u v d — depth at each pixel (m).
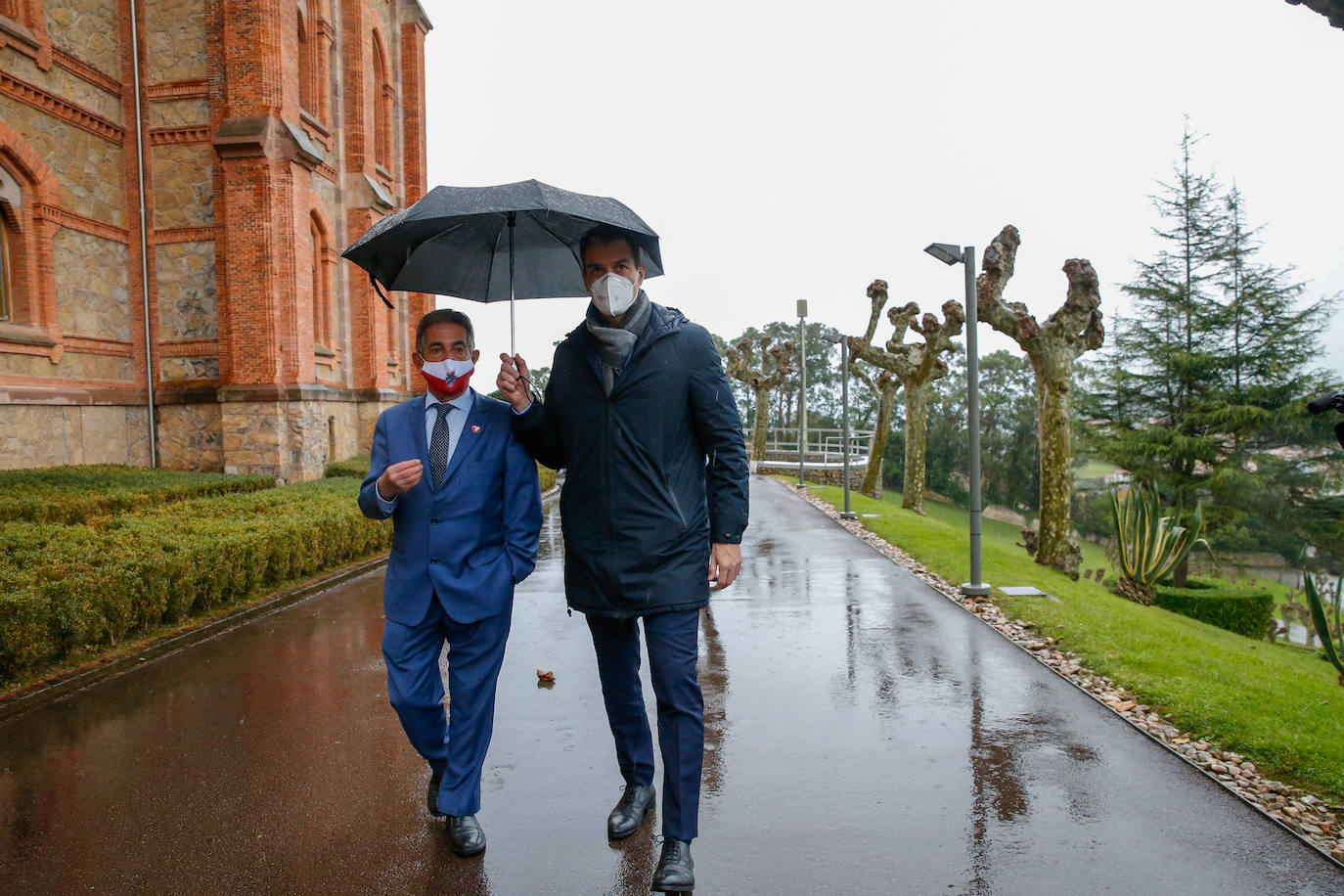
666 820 2.82
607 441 2.90
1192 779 3.73
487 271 3.59
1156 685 5.06
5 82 12.19
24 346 12.53
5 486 9.93
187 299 15.34
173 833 3.21
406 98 25.00
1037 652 6.07
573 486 2.98
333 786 3.65
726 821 3.32
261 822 3.31
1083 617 7.13
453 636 3.07
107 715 4.61
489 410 3.17
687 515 2.91
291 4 15.50
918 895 2.77
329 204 18.61
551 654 5.98
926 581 9.05
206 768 3.86
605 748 4.13
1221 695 4.90
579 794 3.58
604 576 2.90
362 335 20.02
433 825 3.28
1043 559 13.29
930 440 71.25
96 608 5.63
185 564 6.61
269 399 14.57
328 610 7.38
